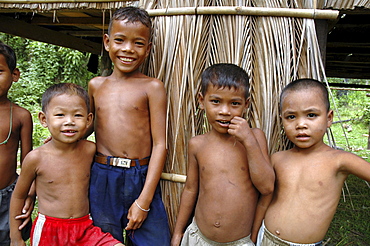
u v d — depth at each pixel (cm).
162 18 174
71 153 157
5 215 179
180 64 169
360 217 281
